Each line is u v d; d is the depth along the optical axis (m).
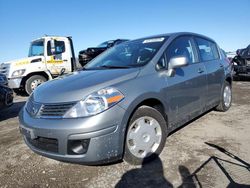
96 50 15.62
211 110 6.32
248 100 7.55
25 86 11.44
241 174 3.33
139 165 3.69
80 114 3.19
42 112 3.45
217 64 5.65
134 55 4.35
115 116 3.25
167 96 3.99
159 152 3.88
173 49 4.46
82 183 3.38
